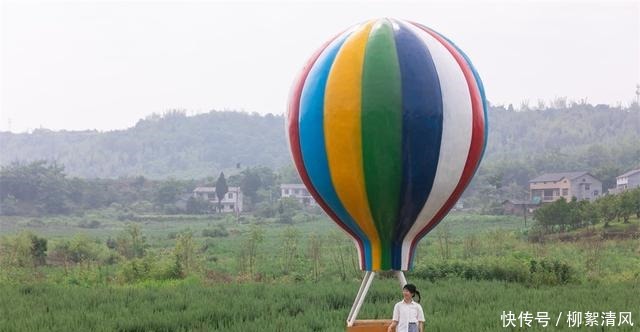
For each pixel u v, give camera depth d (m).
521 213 93.50
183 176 192.12
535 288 27.98
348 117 13.37
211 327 18.70
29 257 44.19
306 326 18.50
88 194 121.00
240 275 38.56
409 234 14.49
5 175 114.44
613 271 37.38
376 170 13.48
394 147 13.34
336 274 38.41
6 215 105.06
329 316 20.12
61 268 42.66
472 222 83.62
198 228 90.06
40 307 22.27
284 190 126.81
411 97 13.29
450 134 13.52
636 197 64.12
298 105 14.06
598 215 62.34
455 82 13.64
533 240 58.59
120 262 46.62
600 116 198.75
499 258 35.41
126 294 25.25
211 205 118.75
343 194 13.95
